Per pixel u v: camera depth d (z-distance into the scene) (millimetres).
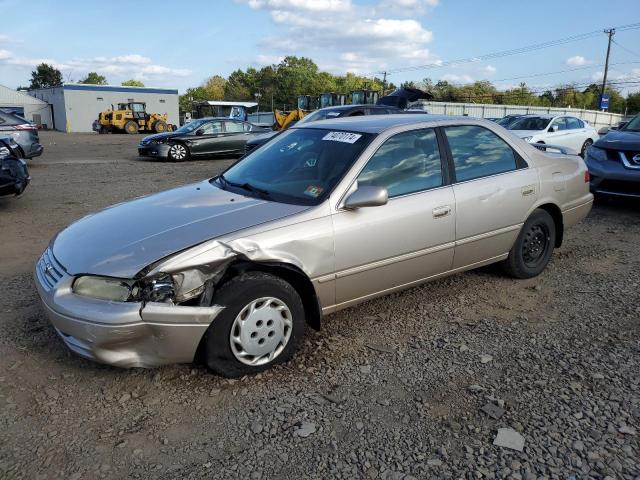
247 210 3389
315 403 2938
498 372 3268
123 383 3119
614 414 2824
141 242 3055
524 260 4809
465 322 4000
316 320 3471
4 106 54250
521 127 15039
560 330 3861
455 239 4059
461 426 2734
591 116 43094
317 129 4309
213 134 16906
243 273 3143
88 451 2545
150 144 16266
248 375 3203
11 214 7801
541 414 2828
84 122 53062
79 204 8617
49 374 3211
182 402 2943
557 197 4867
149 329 2814
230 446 2590
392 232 3646
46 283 3141
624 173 7480
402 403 2938
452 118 4320
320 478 2373
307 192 3566
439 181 4008
